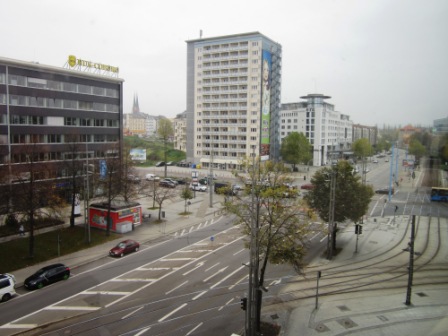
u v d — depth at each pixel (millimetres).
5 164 43031
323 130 137250
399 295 26469
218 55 110188
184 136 167625
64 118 60281
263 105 106250
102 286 28609
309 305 25234
